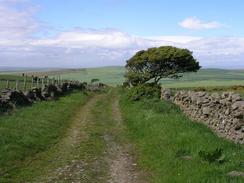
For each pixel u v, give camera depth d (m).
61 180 14.59
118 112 37.88
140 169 16.30
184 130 20.56
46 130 23.89
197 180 12.71
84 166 16.69
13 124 23.42
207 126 22.92
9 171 15.20
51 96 44.72
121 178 15.01
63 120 29.31
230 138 18.53
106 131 26.03
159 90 44.81
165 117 25.75
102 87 119.06
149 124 24.69
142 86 45.66
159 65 87.25
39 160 17.36
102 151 19.73
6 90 33.19
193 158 15.34
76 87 73.12
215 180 12.45
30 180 14.40
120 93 76.00
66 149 19.84
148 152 18.52
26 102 34.88
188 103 29.05
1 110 27.62
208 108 23.20
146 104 36.12
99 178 15.00
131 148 20.56
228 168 13.57
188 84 156.75
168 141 18.77
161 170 15.20
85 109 39.53
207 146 16.52
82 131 25.50
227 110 19.31
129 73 87.56
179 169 14.35
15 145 18.58
